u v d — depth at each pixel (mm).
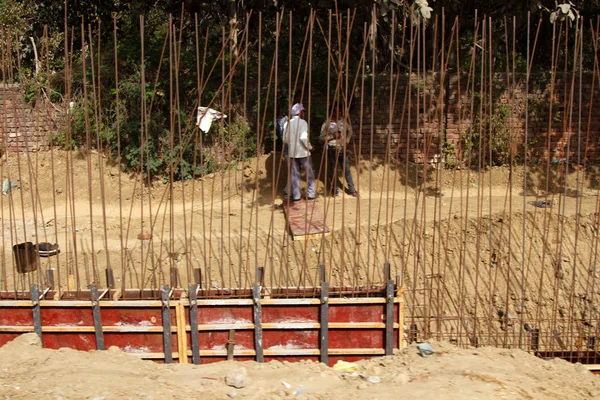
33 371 5102
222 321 5598
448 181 10094
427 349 5551
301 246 7586
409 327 6492
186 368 5402
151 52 10812
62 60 11891
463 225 8109
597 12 11383
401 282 5867
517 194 9617
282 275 7293
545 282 7727
